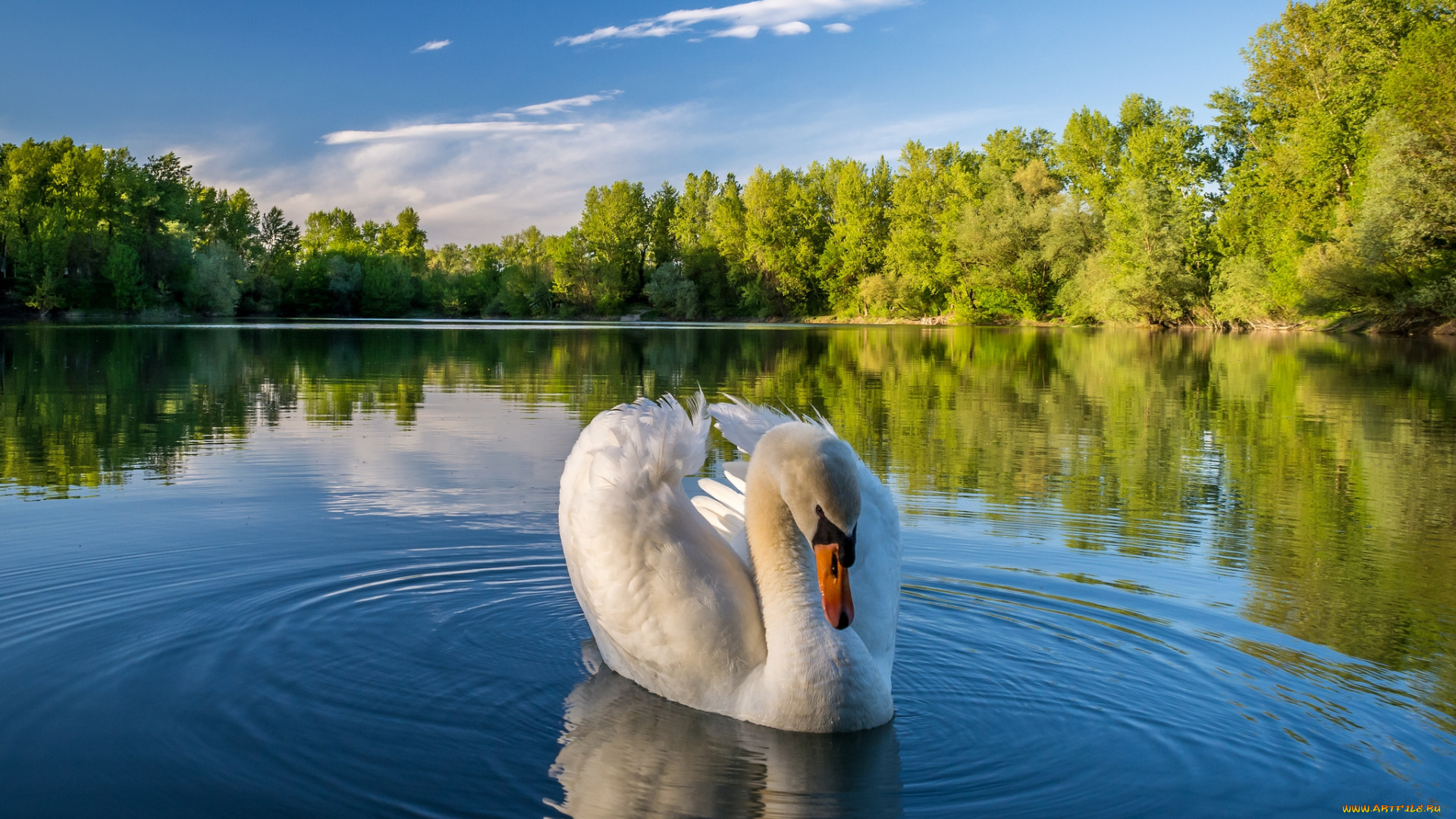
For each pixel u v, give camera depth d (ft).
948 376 77.66
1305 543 23.41
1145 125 237.66
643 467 14.56
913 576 20.15
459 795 11.08
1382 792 11.40
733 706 13.43
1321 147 160.15
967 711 13.70
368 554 20.95
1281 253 160.86
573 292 357.61
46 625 16.22
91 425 42.42
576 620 17.33
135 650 15.19
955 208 263.90
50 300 239.50
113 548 21.09
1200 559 21.77
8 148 277.03
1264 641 16.46
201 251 285.84
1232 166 213.66
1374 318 149.79
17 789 10.96
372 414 47.65
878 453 37.19
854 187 305.32
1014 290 247.09
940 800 11.23
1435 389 65.21
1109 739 12.82
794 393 62.69
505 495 27.40
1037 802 11.21
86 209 268.62
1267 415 50.70
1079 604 18.40
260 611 17.16
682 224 373.61
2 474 30.45
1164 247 188.24
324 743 12.30
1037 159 264.52
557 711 13.56
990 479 31.81
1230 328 189.37
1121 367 87.71
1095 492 29.66
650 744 12.55
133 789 11.02
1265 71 192.75
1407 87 135.95
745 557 15.51
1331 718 13.42
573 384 66.54
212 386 61.57
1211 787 11.53
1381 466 35.14
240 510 25.29
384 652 15.48
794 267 327.26
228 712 13.08
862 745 12.66
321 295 347.56
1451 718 13.41
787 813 10.86
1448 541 23.67
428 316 365.20
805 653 12.98
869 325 266.36
